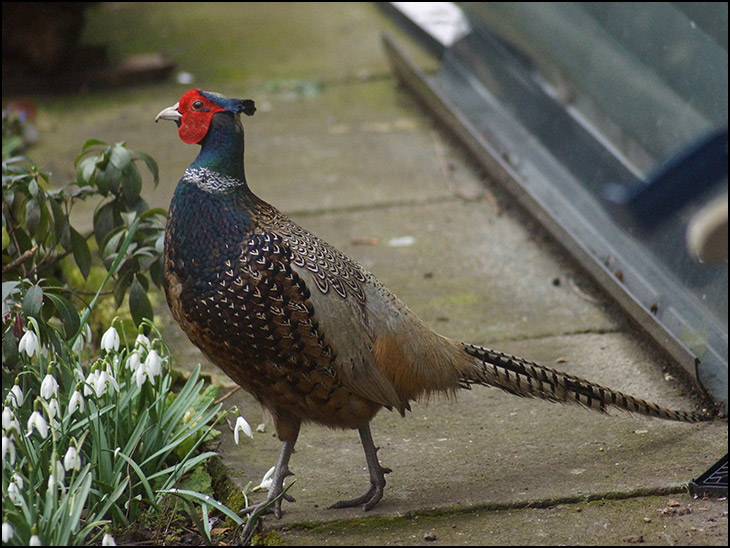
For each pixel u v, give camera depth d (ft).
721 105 29.09
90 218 36.63
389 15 61.16
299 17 61.62
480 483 21.49
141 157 25.88
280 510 20.27
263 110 48.96
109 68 51.75
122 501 20.51
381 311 20.12
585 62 38.73
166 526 20.10
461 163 42.98
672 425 24.09
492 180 41.06
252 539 19.65
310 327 19.01
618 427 24.08
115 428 20.57
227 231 19.10
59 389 21.75
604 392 21.79
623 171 34.47
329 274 19.56
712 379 25.94
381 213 38.24
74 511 17.70
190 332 19.85
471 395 26.07
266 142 45.16
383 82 52.31
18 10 48.88
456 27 53.01
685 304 28.58
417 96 49.67
